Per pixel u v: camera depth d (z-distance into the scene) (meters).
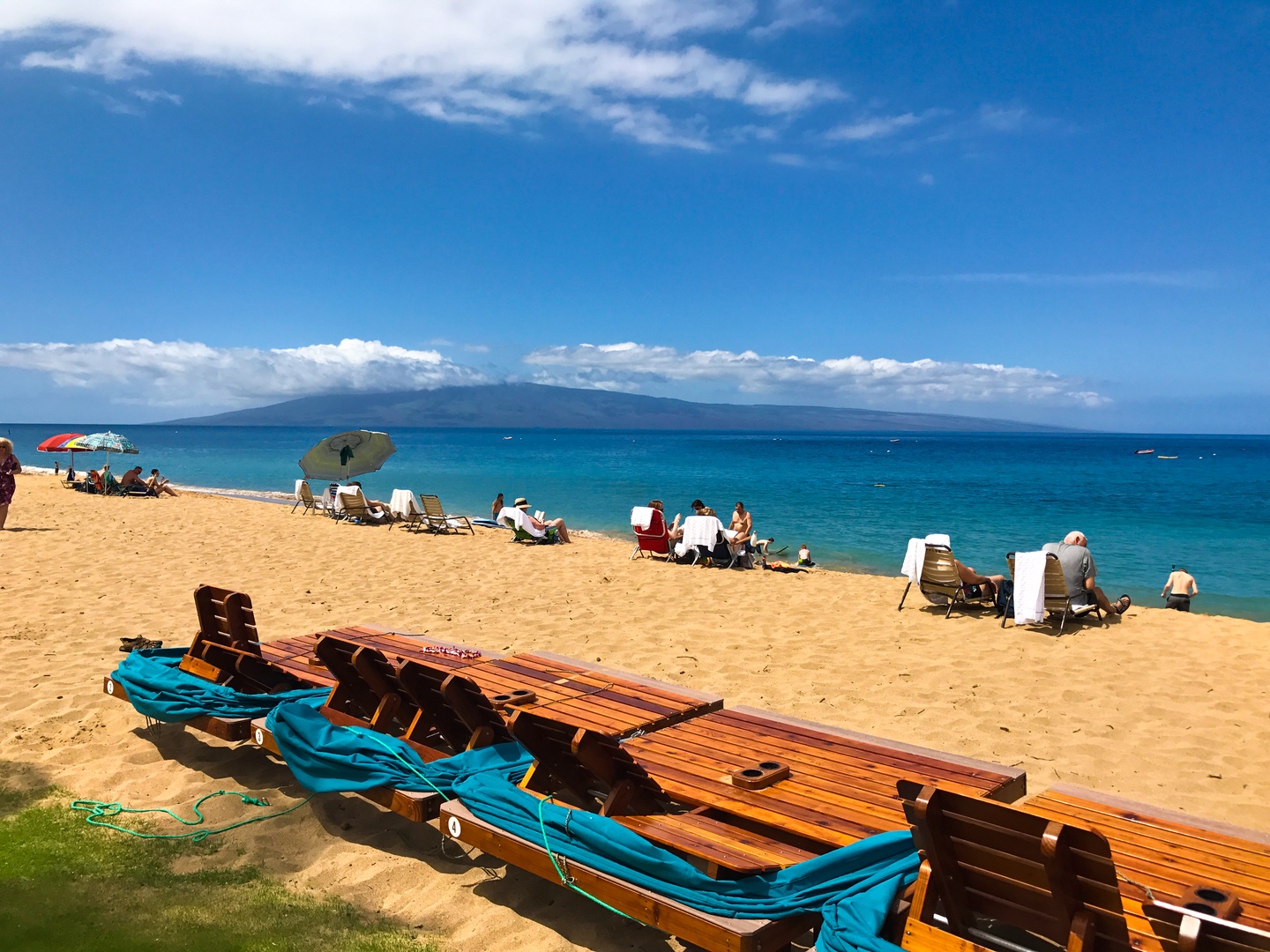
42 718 5.73
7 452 16.44
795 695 6.88
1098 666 7.82
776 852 3.14
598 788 3.87
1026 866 2.39
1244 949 2.25
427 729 4.46
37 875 3.74
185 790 4.70
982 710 6.53
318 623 9.09
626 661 7.83
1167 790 5.09
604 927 3.47
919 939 2.58
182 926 3.38
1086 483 49.03
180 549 14.24
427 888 3.77
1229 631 9.34
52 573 11.49
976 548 21.09
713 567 14.03
